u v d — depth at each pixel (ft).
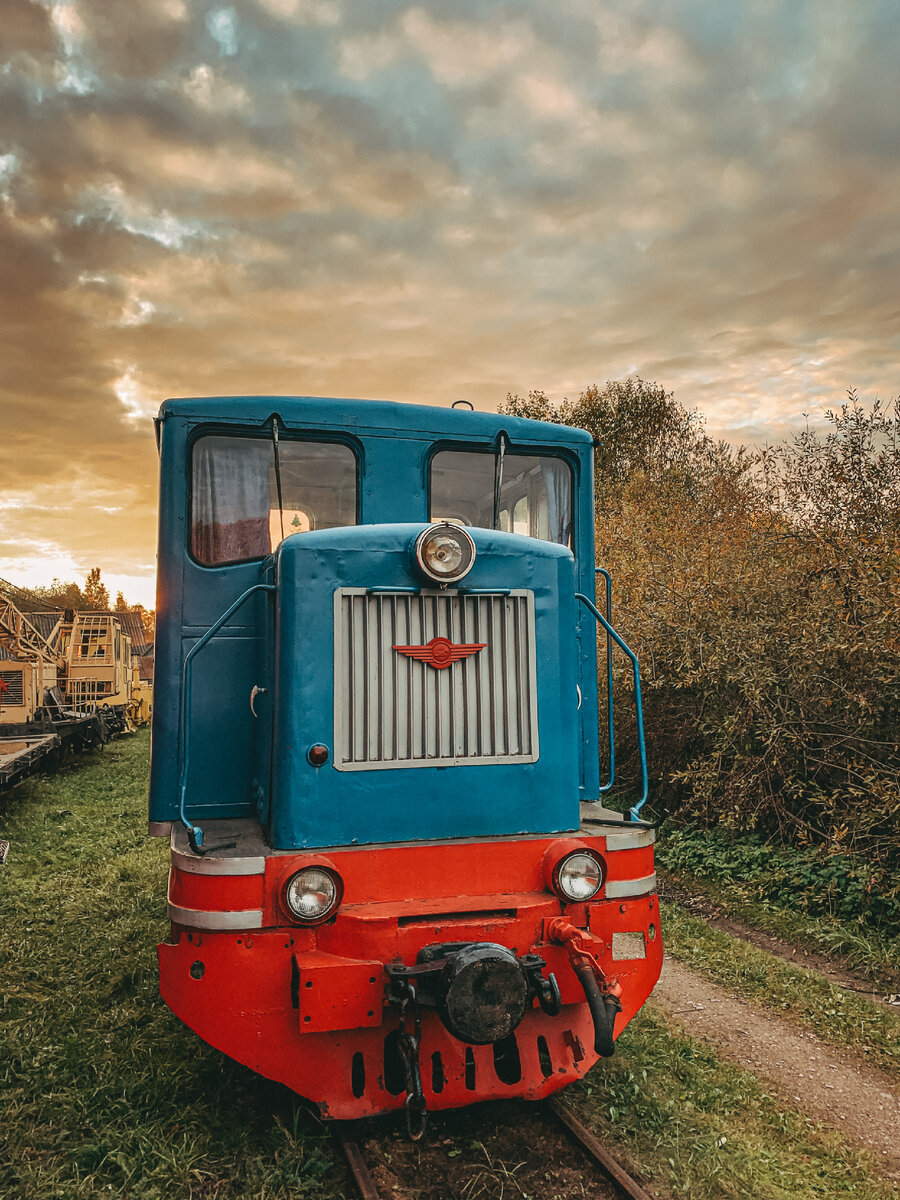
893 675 19.52
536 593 11.62
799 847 22.80
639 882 11.23
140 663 132.57
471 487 13.97
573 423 60.44
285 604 10.78
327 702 10.66
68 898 20.89
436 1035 10.40
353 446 13.38
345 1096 9.97
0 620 64.18
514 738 11.30
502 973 9.37
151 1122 10.62
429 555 10.73
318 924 9.90
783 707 22.52
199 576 12.75
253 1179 9.40
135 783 44.88
